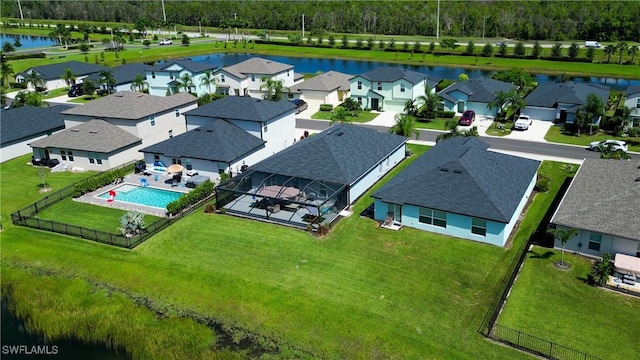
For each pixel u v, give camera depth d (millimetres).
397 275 29828
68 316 28094
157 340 25672
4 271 32656
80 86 85500
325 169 39812
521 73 80938
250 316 26906
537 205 38625
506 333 24484
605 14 141125
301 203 36000
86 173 49312
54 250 34594
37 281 31266
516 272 29516
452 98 67188
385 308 26859
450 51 122250
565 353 23078
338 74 79188
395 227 35750
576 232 29562
